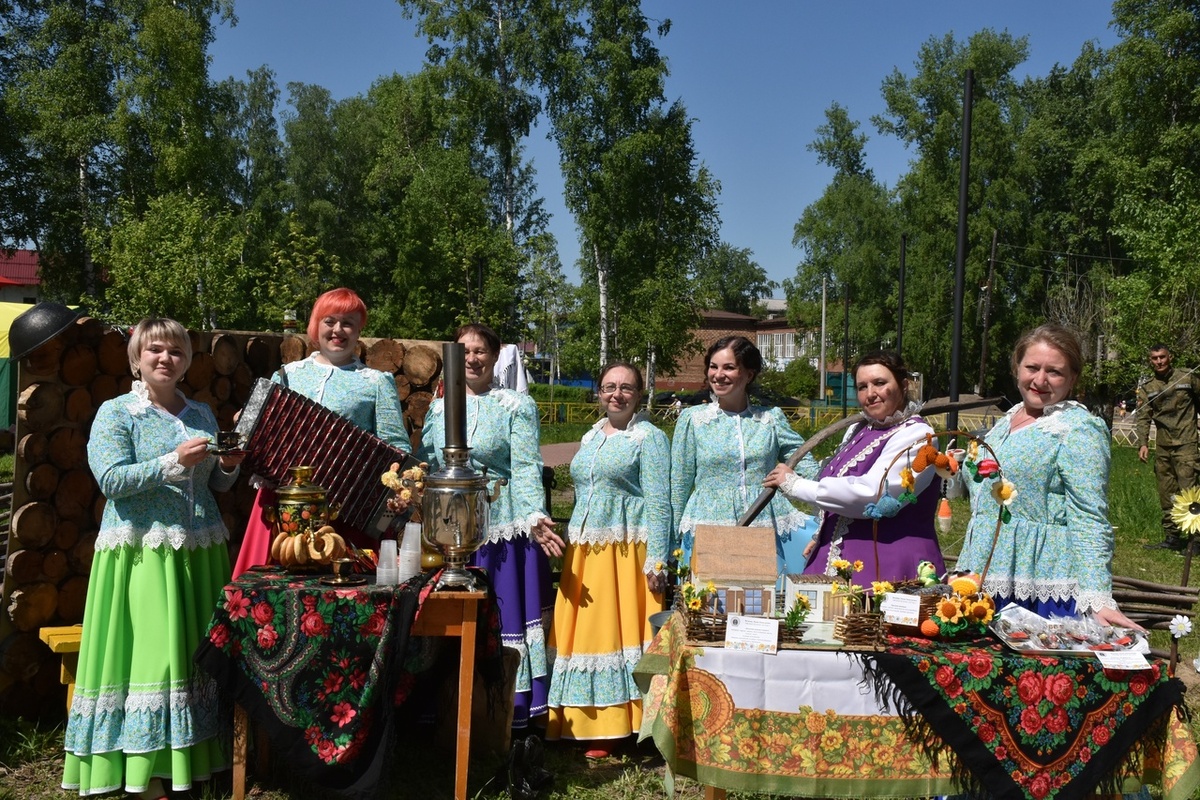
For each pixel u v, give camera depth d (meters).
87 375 4.45
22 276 42.94
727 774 2.83
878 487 3.32
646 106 28.59
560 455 10.12
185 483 3.74
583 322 30.22
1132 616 5.86
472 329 4.41
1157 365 8.92
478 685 4.20
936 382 41.06
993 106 38.94
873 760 2.79
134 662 3.62
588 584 4.33
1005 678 2.76
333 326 4.19
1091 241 39.53
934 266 39.66
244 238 24.91
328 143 38.47
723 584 2.99
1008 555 3.20
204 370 4.93
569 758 4.27
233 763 3.54
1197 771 2.77
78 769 3.66
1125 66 28.56
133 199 27.02
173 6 27.48
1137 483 12.09
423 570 3.66
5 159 25.91
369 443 3.93
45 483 4.30
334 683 3.36
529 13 29.30
